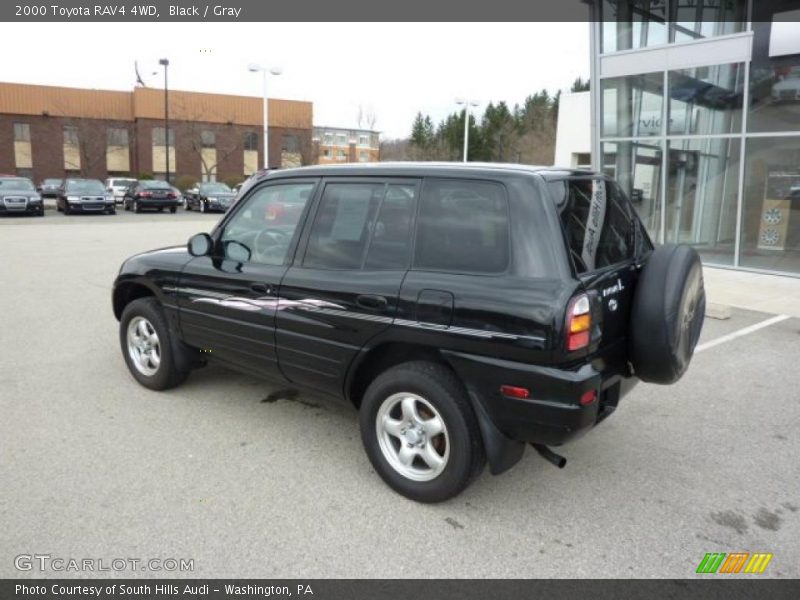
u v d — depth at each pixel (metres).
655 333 3.28
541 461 3.90
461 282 3.11
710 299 8.96
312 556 2.91
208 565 2.84
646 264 3.44
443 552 2.96
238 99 56.31
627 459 3.95
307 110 59.06
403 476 3.40
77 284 9.59
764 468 3.85
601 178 3.77
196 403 4.71
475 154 58.28
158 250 5.01
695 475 3.75
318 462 3.82
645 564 2.89
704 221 12.14
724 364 5.90
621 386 3.46
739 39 11.08
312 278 3.66
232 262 4.20
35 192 25.81
